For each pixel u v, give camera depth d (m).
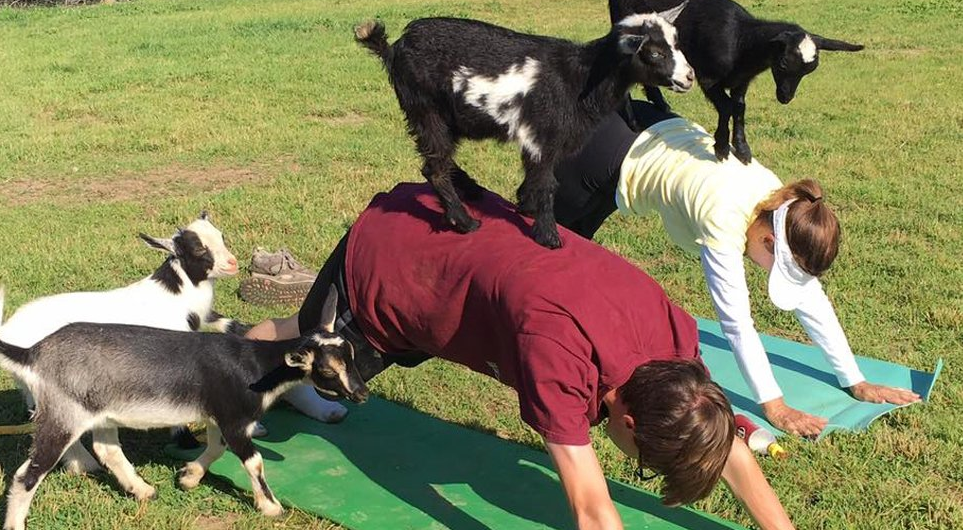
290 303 4.06
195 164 5.94
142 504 2.74
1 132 6.56
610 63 2.70
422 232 2.56
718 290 3.10
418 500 2.79
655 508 2.76
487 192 2.80
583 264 2.38
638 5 3.75
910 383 3.43
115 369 2.60
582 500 2.24
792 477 2.94
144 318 3.12
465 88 2.67
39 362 2.59
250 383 2.66
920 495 2.85
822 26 10.33
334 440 3.07
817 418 3.16
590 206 3.32
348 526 2.68
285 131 6.61
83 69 8.69
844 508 2.82
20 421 3.17
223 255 3.25
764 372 3.18
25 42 10.17
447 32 2.72
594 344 2.23
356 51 9.40
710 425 2.10
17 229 4.73
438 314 2.46
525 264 2.36
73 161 5.96
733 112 3.60
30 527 2.66
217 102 7.46
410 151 6.14
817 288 3.32
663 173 3.11
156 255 4.44
